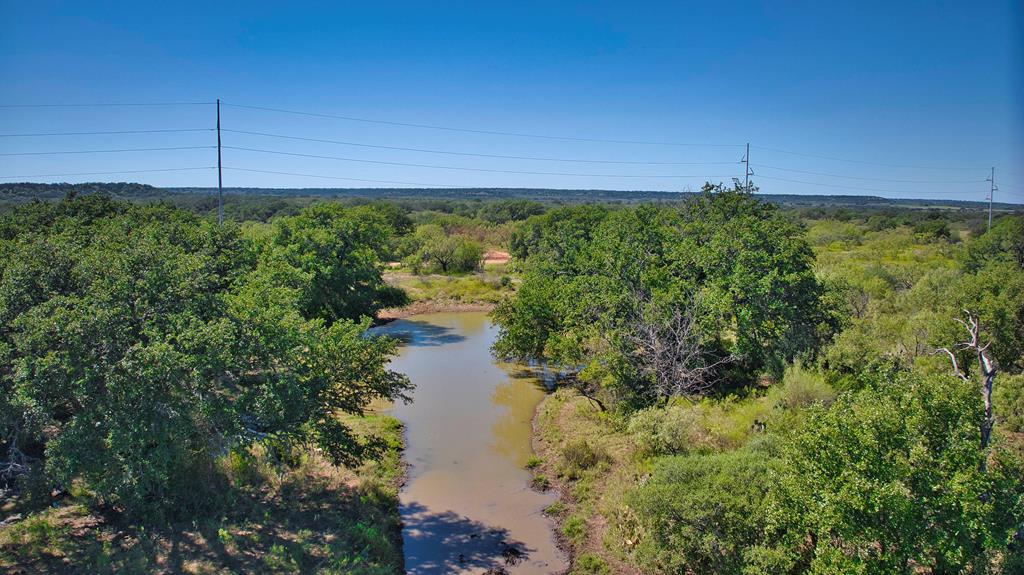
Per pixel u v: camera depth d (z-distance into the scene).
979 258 49.09
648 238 40.06
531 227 79.81
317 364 20.50
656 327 29.48
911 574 12.29
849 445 13.13
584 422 29.34
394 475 25.16
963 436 12.86
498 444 28.72
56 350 16.53
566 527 21.33
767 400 26.58
